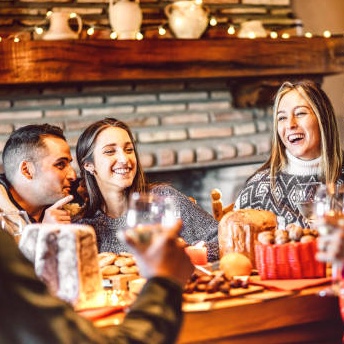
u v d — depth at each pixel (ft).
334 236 5.60
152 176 15.20
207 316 6.22
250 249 7.61
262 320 6.44
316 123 9.91
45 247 6.15
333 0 16.16
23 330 4.63
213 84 15.10
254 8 15.40
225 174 15.42
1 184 9.82
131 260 7.32
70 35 13.47
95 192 9.56
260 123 15.44
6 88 13.60
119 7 13.84
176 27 14.33
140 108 14.56
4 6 13.65
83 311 6.10
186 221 9.77
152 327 4.96
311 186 9.63
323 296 6.68
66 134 14.01
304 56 15.03
